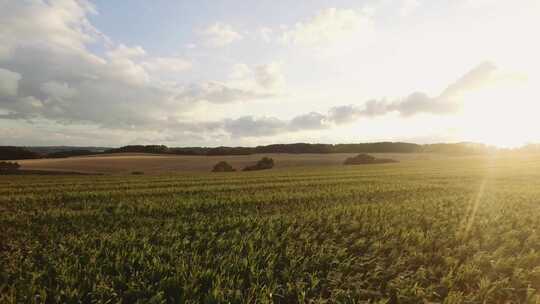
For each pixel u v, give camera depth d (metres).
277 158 95.88
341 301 5.80
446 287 6.25
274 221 11.16
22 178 38.56
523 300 5.94
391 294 6.06
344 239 9.09
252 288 5.90
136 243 8.55
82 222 11.55
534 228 10.79
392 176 34.28
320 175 36.53
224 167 70.56
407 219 11.66
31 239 9.34
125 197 18.38
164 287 5.93
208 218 11.91
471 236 9.65
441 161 74.25
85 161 84.19
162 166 77.56
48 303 5.55
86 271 6.61
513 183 26.81
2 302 5.43
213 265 7.01
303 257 7.51
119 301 5.42
